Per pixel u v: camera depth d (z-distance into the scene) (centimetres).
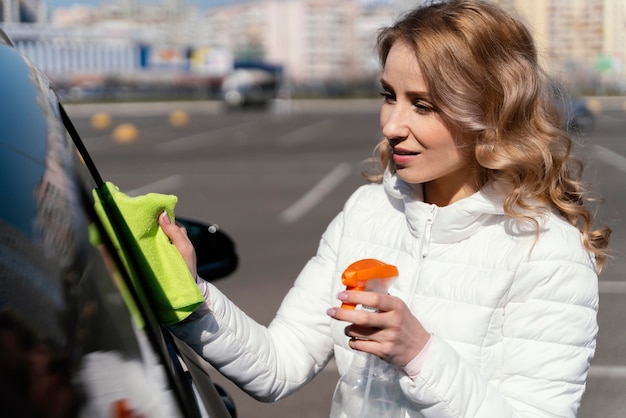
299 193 1238
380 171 205
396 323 148
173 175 1495
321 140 2244
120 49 5588
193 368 151
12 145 109
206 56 6050
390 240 186
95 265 111
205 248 226
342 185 1315
